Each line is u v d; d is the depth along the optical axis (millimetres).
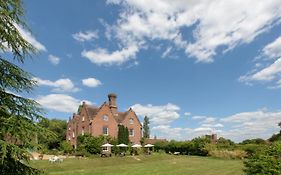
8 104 7773
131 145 55031
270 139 38625
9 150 7320
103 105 56594
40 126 8086
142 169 33844
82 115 57656
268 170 14695
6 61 7793
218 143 66500
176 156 55750
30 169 8180
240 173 31969
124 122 58750
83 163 35938
